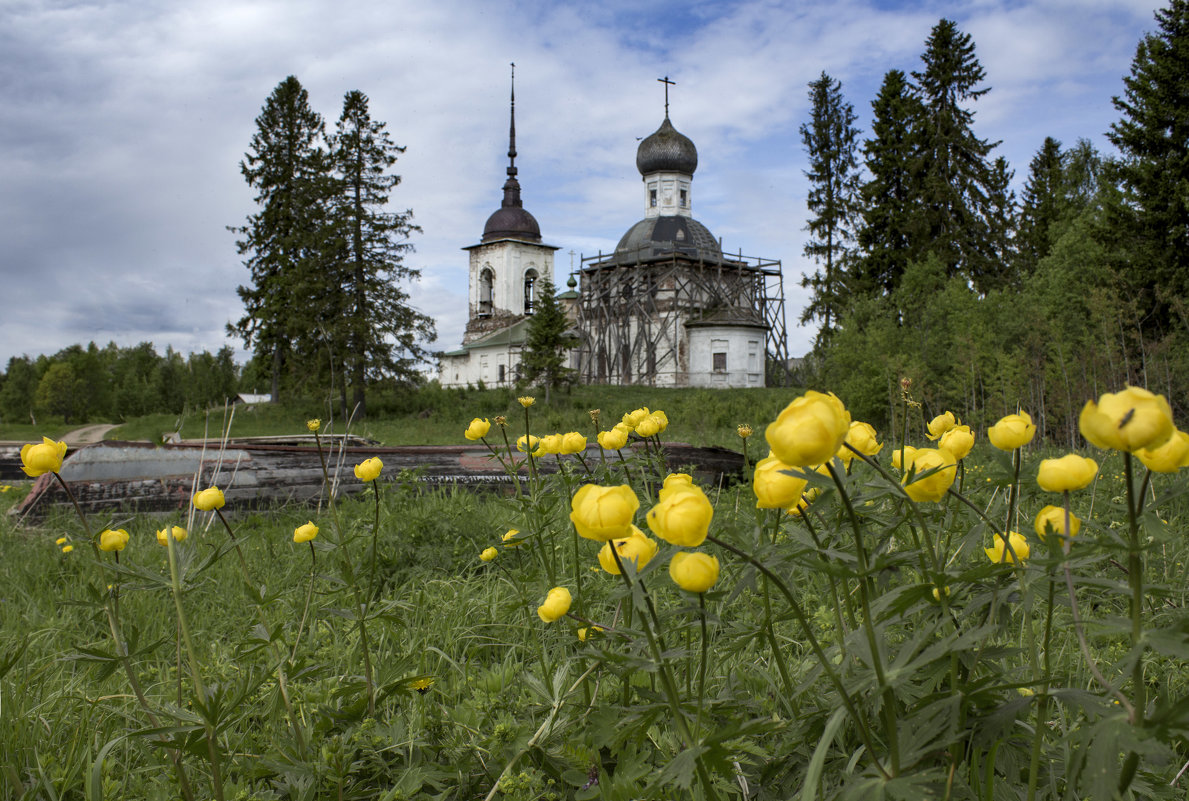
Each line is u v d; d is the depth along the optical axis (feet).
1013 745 4.99
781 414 3.40
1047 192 152.25
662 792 4.97
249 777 6.31
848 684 3.80
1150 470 3.33
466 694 8.47
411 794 5.94
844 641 4.16
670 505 3.64
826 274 140.36
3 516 23.99
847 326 80.07
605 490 3.85
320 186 119.65
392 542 15.01
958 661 4.64
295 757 6.47
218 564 14.99
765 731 4.18
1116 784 3.05
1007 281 119.85
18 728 7.57
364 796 6.23
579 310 181.37
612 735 4.88
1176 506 13.34
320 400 124.67
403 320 121.19
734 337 159.94
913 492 4.38
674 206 184.65
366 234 119.65
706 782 4.02
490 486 25.23
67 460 23.04
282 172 150.51
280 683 6.57
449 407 124.98
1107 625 3.32
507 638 10.57
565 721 6.30
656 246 170.91
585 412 111.24
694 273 165.99
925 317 72.79
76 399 226.79
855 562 4.30
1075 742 3.90
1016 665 7.23
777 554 4.36
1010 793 4.62
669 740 6.03
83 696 8.41
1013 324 60.95
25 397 225.35
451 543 15.69
